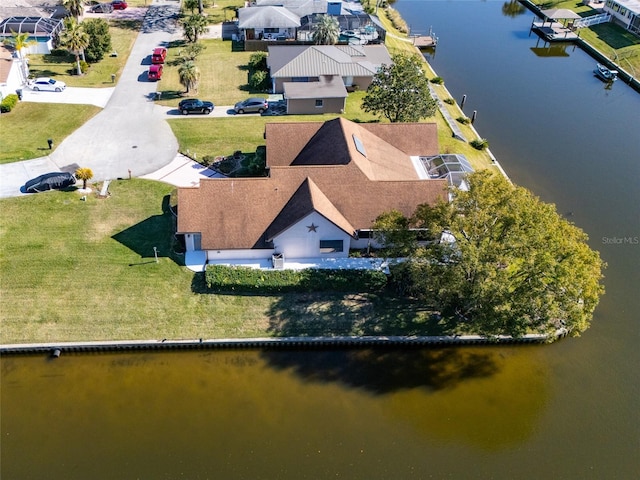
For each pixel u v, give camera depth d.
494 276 35.75
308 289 42.84
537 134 68.25
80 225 46.84
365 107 61.22
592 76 84.38
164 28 86.69
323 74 68.88
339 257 45.44
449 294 37.53
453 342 41.28
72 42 67.81
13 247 44.31
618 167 62.97
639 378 39.94
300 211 42.69
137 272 43.22
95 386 37.41
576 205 56.56
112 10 91.44
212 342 39.78
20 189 50.38
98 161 55.22
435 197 45.97
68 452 33.53
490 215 38.44
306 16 83.12
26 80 67.31
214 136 60.41
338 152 47.97
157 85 70.25
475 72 83.38
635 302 45.84
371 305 42.59
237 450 34.06
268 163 51.03
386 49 77.94
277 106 67.12
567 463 34.59
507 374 39.66
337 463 33.72
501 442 35.44
